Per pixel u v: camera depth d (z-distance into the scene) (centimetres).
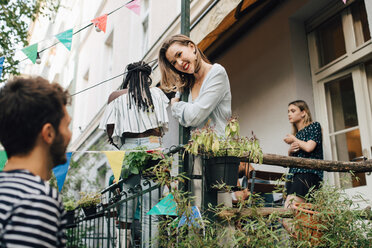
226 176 235
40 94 126
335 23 474
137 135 324
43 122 125
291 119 384
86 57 1316
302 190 304
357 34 441
